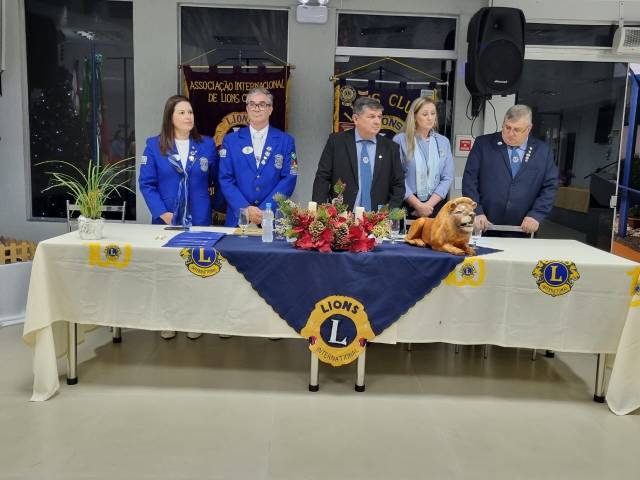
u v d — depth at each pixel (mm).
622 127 4559
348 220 2672
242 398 2629
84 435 2242
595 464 2146
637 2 4328
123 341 3383
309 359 3178
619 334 2590
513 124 3328
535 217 3381
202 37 4434
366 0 4316
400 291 2588
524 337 2615
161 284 2615
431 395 2746
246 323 2631
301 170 4469
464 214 2578
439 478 2018
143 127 4418
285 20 4418
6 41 4320
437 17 4445
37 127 4516
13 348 3246
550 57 4441
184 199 3281
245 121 4312
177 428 2320
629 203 4668
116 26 4434
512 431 2395
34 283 2549
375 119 3229
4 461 2043
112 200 4598
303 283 2586
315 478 1991
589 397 2777
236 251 2570
